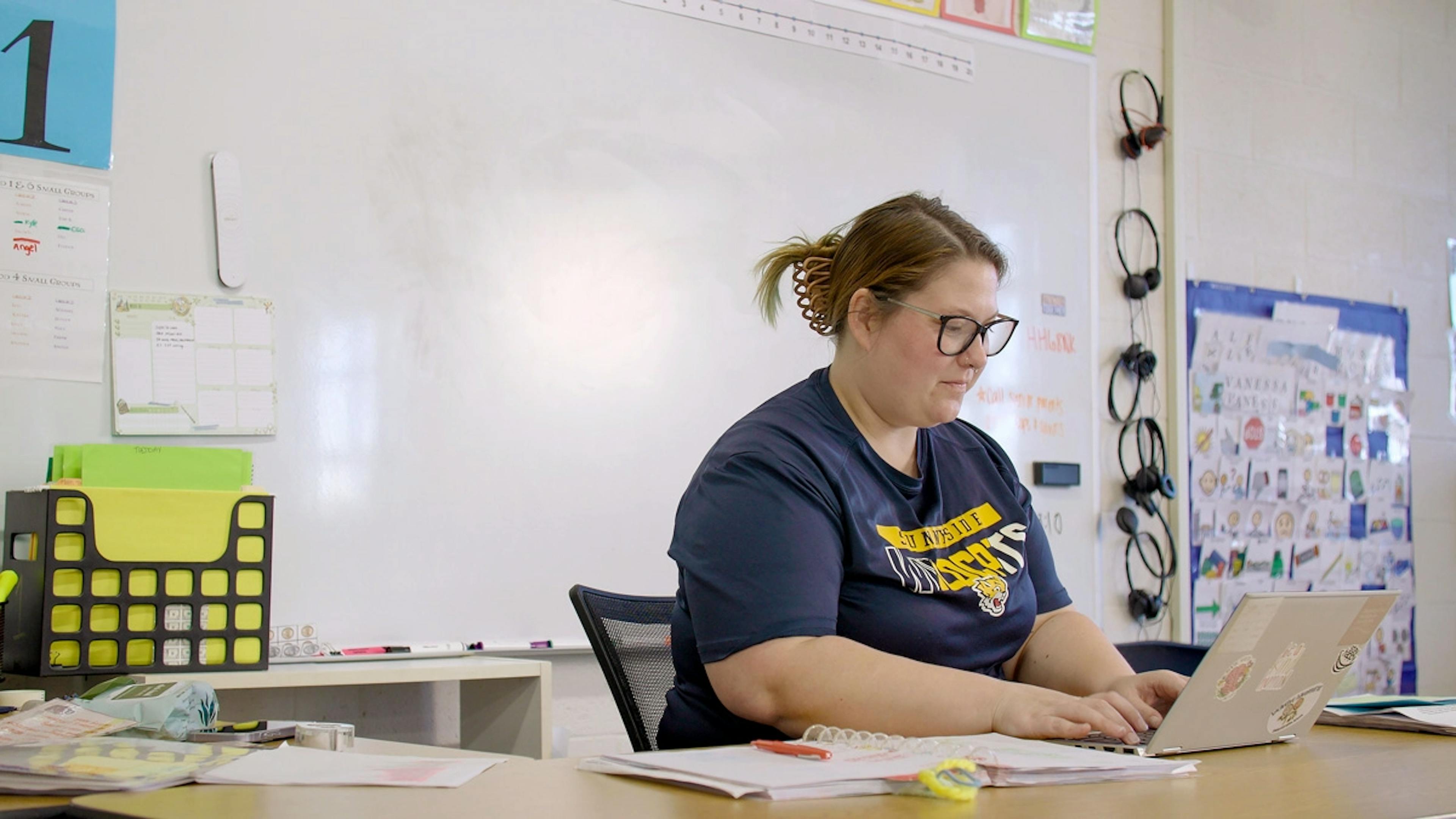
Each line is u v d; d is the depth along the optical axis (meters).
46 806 0.69
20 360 1.84
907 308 1.27
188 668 1.69
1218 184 3.22
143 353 1.93
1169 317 3.11
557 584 2.23
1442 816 0.72
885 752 0.86
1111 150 3.08
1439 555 3.53
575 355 2.29
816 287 1.42
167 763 0.81
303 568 2.01
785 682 1.09
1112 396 3.00
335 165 2.10
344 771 0.80
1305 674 1.05
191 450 1.76
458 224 2.20
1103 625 2.92
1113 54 3.11
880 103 2.71
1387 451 3.45
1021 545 1.40
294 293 2.05
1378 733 1.16
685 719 1.25
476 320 2.20
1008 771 0.78
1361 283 3.46
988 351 1.31
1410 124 3.62
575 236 2.31
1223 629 0.94
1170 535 3.04
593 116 2.35
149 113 1.97
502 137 2.26
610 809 0.67
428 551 2.12
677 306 2.40
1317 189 3.40
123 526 1.67
